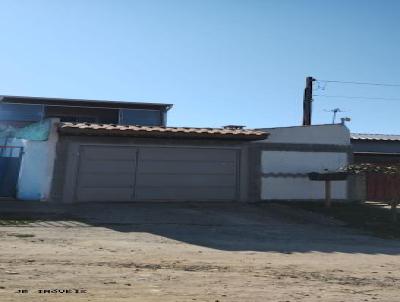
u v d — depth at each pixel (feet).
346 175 67.97
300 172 74.84
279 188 73.56
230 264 31.58
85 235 41.37
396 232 53.88
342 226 56.65
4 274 24.94
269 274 29.07
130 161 66.74
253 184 72.02
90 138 65.00
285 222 57.06
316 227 54.70
